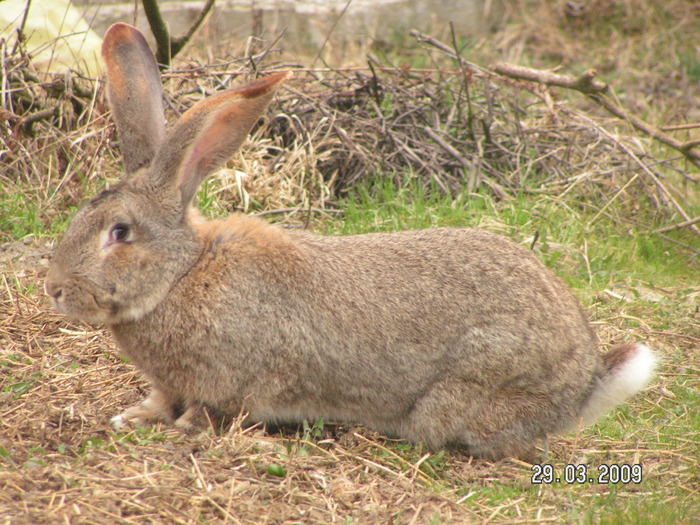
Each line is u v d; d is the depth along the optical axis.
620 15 24.86
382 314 8.38
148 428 8.37
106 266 7.97
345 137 14.30
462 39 22.83
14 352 9.53
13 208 12.14
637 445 9.00
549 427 8.59
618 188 14.81
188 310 8.17
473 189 14.23
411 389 8.49
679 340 11.23
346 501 7.36
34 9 14.62
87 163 12.59
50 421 8.27
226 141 8.40
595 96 15.45
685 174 15.15
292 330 8.27
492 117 15.34
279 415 8.62
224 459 7.79
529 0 24.89
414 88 16.30
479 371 8.33
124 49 8.80
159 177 8.21
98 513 6.62
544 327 8.41
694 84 21.25
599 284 12.55
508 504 7.66
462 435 8.48
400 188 14.06
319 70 15.40
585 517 7.48
